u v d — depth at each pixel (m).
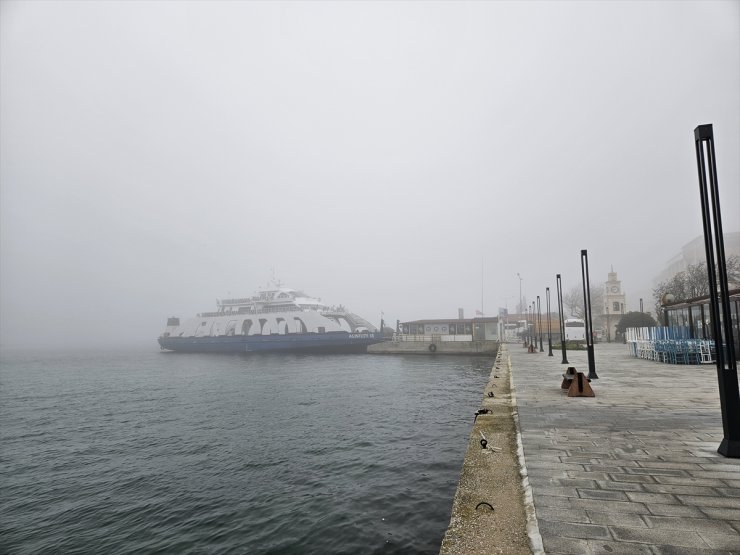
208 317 80.12
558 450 5.55
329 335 62.31
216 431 17.05
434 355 57.34
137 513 9.30
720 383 5.28
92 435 17.44
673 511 3.66
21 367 61.22
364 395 24.88
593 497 4.00
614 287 57.78
